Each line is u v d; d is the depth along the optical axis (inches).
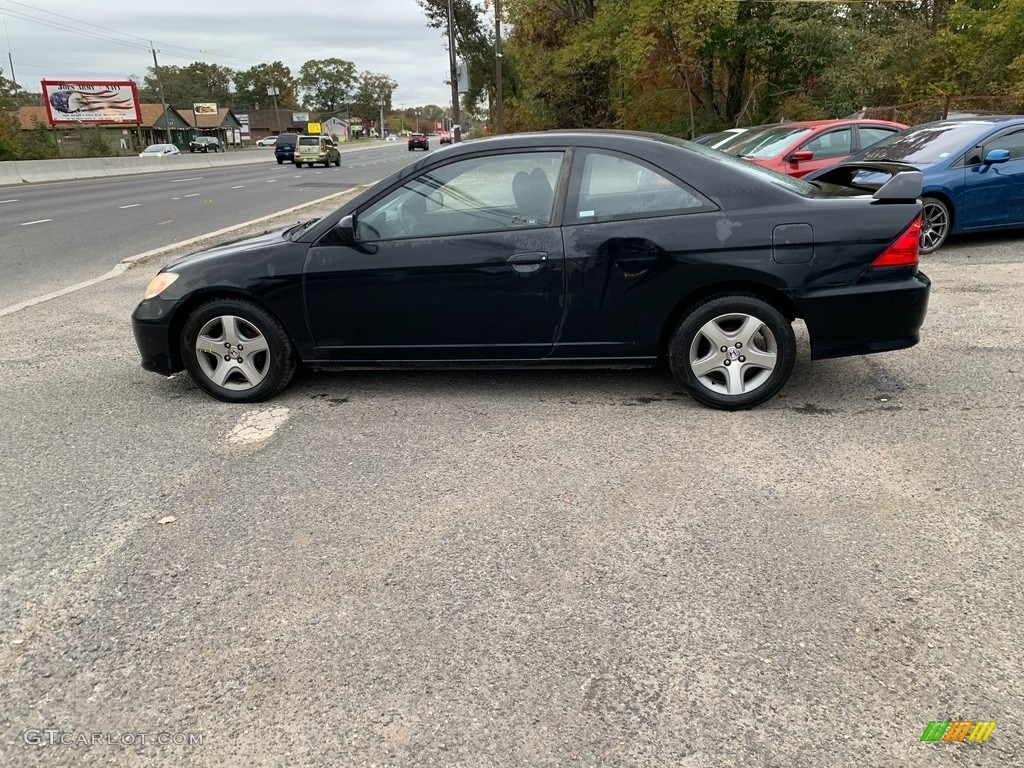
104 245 462.6
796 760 79.3
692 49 975.0
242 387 186.2
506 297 168.7
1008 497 129.6
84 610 107.2
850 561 113.1
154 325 182.7
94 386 203.5
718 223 159.9
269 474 147.6
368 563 116.3
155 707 89.2
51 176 1214.3
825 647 95.5
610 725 84.6
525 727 84.6
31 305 299.6
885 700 86.9
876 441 153.3
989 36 967.0
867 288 158.6
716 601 105.0
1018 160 336.2
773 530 122.0
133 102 2669.8
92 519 132.0
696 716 85.5
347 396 189.9
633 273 163.2
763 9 964.0
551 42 1402.6
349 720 86.3
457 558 117.1
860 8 1082.7
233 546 122.1
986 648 94.3
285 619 103.9
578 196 166.6
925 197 333.1
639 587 108.7
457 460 151.2
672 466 145.3
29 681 94.0
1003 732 82.0
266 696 90.3
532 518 128.1
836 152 408.2
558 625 101.2
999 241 363.3
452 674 92.8
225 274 177.6
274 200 765.3
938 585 106.7
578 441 158.2
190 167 1688.0
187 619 104.5
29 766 81.4
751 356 165.9
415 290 171.3
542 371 203.0
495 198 169.6
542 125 1428.4
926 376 189.2
